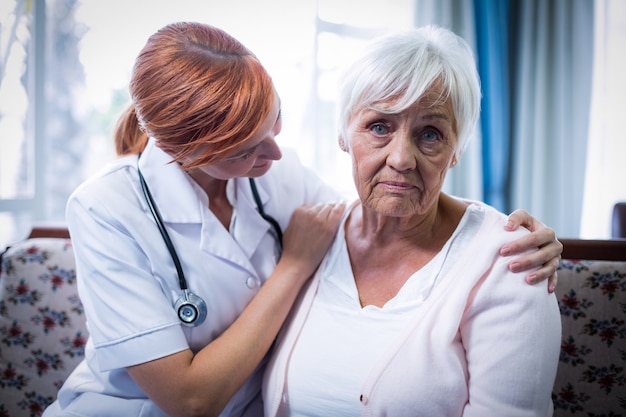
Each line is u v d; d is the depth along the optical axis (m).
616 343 1.05
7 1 2.32
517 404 0.70
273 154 0.83
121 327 0.78
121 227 0.83
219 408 0.79
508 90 2.84
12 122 2.36
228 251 0.89
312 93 2.74
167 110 0.74
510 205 2.88
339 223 0.94
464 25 2.74
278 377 0.84
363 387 0.76
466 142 0.80
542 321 0.71
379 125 0.76
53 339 1.21
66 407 0.91
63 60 2.54
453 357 0.74
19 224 2.37
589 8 2.83
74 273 1.21
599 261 1.10
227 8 2.69
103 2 2.57
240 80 0.75
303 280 0.90
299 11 2.72
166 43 0.76
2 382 1.21
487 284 0.75
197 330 0.86
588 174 2.90
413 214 0.81
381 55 0.74
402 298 0.81
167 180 0.89
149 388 0.79
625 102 2.87
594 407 1.06
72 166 2.58
